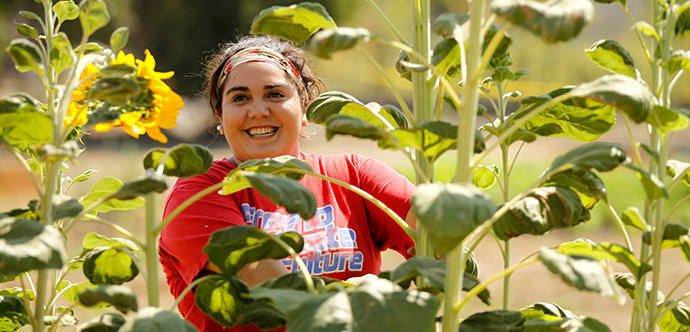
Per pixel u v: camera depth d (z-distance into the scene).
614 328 10.76
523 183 20.89
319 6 3.05
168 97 2.87
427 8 3.17
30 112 2.47
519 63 51.00
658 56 2.97
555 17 2.10
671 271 13.86
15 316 3.10
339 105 3.59
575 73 50.66
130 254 2.93
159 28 36.62
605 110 3.44
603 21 50.88
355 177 4.80
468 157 2.47
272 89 4.76
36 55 2.64
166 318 2.31
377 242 4.90
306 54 5.33
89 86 2.83
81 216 2.57
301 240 2.99
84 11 2.64
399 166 23.84
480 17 2.46
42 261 2.16
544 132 3.71
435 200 2.10
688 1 2.90
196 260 4.17
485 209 2.11
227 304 2.97
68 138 3.50
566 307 11.80
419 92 3.11
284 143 4.82
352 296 2.35
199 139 34.84
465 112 2.46
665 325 3.51
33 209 2.53
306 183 4.69
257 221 4.55
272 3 37.19
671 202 18.22
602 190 3.03
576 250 3.06
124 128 2.87
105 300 2.44
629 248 3.03
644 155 26.44
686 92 40.31
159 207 18.22
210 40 37.00
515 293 12.60
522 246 16.30
